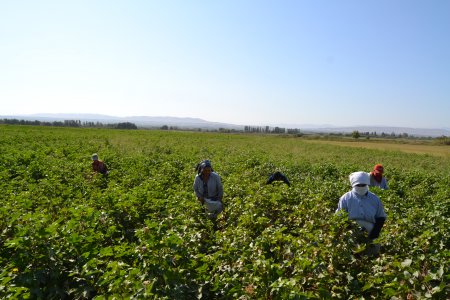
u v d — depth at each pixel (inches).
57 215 341.7
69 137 1561.3
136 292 178.4
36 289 207.6
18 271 221.3
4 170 567.5
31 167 605.9
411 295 188.7
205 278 212.2
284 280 183.9
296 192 423.2
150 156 945.5
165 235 235.3
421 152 2122.3
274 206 376.8
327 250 239.6
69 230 255.6
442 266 201.8
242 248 244.2
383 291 198.2
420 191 524.1
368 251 272.8
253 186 462.6
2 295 189.2
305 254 228.5
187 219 314.7
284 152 1437.0
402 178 707.4
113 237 304.5
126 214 342.3
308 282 208.8
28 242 230.2
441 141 3550.7
